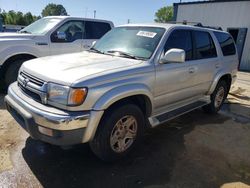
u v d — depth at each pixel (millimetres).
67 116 2723
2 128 4156
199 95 4961
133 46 3906
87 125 2838
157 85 3654
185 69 4176
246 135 4648
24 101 3059
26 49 6086
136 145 3707
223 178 3234
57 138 2766
